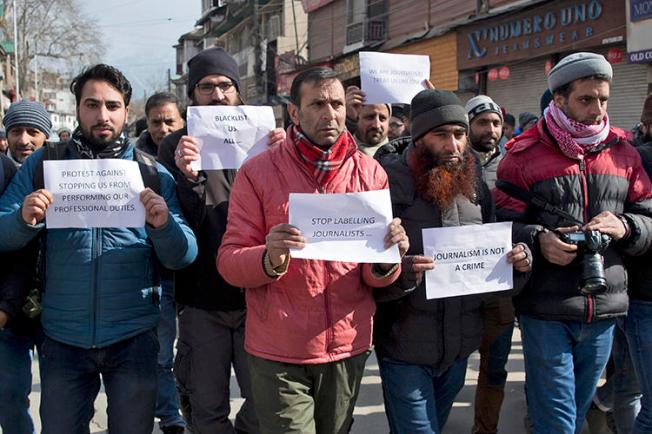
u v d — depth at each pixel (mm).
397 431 3104
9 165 3219
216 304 3510
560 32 11875
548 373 3170
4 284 3045
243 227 2764
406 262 2910
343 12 22156
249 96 33844
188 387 3615
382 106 4617
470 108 4500
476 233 2967
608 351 3266
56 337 2850
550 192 3215
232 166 3473
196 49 63719
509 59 13305
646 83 10859
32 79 52438
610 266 3189
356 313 2787
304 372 2740
